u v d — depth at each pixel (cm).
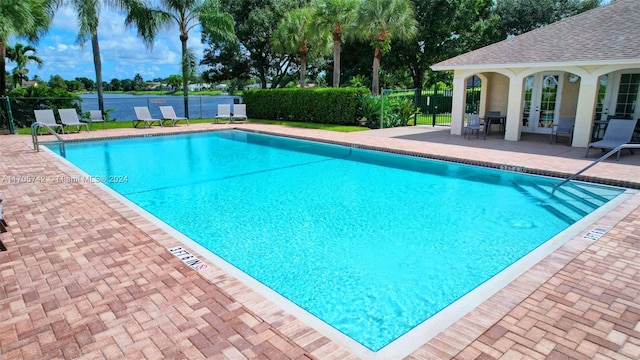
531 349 292
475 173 1008
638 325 319
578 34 1319
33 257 455
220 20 2144
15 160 1057
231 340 305
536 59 1243
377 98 1786
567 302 354
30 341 304
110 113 2306
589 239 498
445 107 2284
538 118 1533
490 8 3366
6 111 1673
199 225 661
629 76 1266
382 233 622
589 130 1177
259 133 1714
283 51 2588
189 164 1159
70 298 366
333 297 434
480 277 478
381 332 370
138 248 480
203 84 3403
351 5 2034
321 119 1972
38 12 1709
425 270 496
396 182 936
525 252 548
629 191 745
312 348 296
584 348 292
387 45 2050
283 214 717
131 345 299
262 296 371
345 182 941
